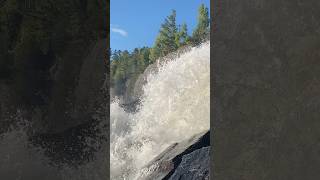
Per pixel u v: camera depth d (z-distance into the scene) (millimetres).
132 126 12133
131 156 10508
